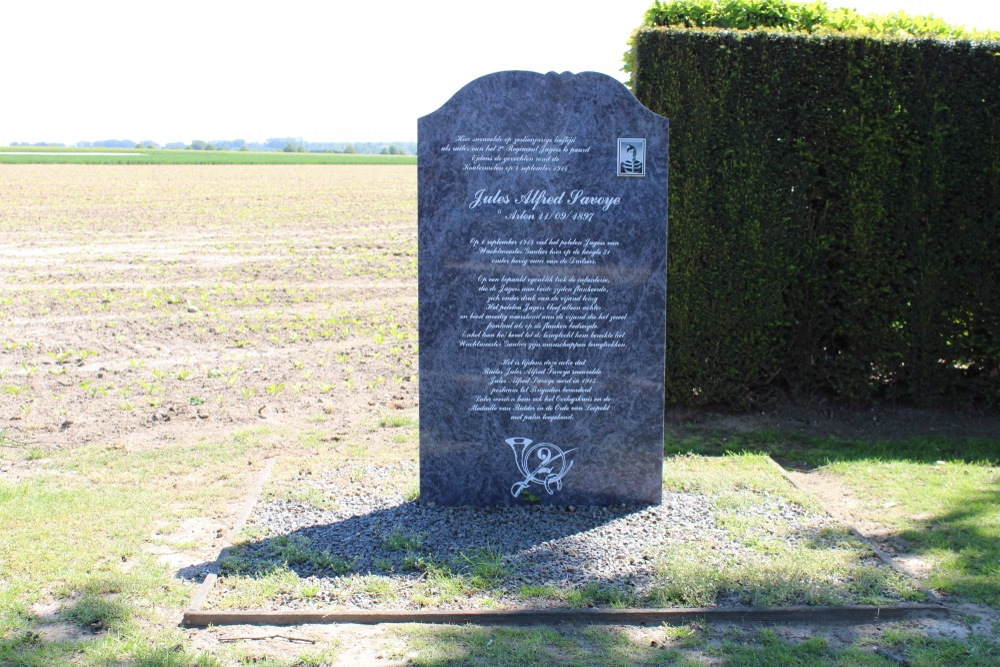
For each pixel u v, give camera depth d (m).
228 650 4.05
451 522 5.48
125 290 13.93
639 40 7.76
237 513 5.81
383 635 4.21
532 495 5.76
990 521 5.71
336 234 21.89
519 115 5.47
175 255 17.88
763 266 7.99
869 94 7.88
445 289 5.59
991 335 8.18
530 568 4.84
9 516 5.62
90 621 4.32
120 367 9.68
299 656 4.01
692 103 7.77
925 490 6.38
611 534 5.31
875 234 8.05
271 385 8.95
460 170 5.50
